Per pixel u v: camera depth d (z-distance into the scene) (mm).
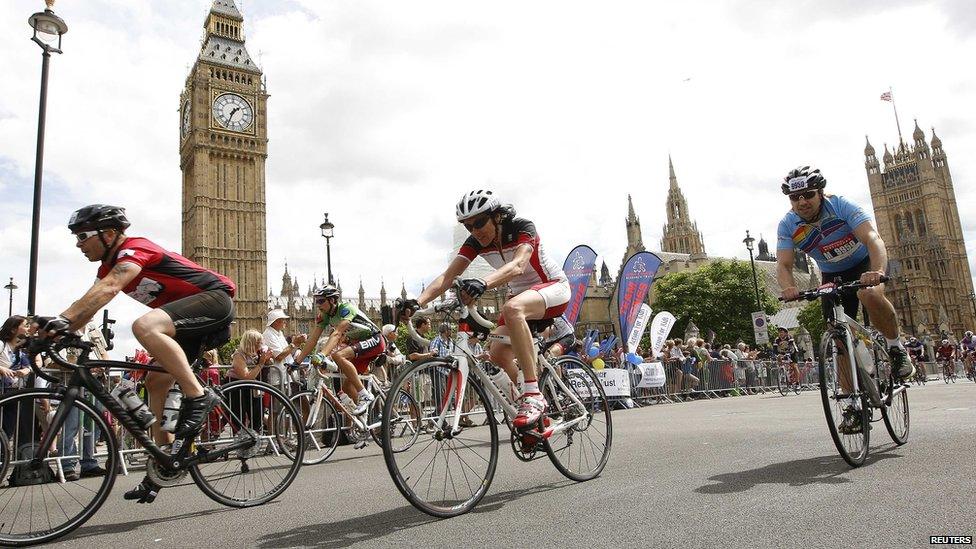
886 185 131125
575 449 4680
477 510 3742
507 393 4246
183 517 4270
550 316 4312
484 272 27875
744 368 22688
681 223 125750
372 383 8727
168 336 3947
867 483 3762
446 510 3605
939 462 4293
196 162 87625
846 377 4480
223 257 87438
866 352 4828
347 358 8305
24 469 3740
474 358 3996
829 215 5023
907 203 127438
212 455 4316
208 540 3475
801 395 18609
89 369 3893
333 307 8242
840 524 2943
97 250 3973
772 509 3285
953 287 117062
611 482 4391
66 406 3775
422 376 3809
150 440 4020
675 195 127875
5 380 7570
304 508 4258
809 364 25547
